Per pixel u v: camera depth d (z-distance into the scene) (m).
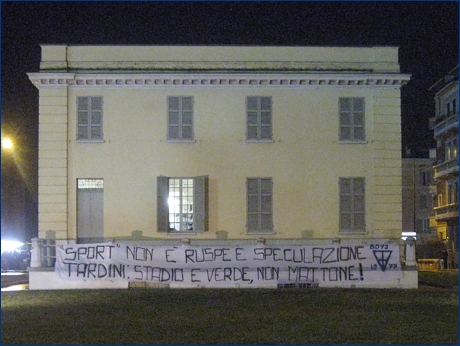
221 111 31.03
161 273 27.97
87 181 30.94
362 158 31.23
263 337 16.69
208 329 17.91
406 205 77.62
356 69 31.45
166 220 30.53
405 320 19.52
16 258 46.41
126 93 30.95
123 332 17.47
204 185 30.67
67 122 30.83
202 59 31.27
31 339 16.55
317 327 18.25
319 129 31.19
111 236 30.55
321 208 31.00
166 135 30.88
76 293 26.61
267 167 30.98
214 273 28.02
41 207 30.59
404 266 28.45
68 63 31.06
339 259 28.20
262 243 28.98
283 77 30.81
